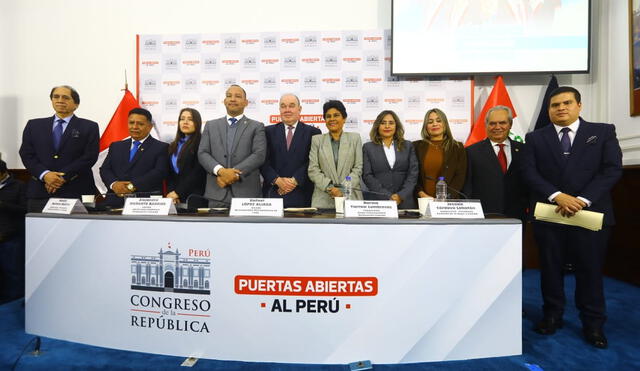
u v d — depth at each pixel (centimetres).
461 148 240
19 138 333
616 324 186
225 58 317
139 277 148
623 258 268
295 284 138
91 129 243
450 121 304
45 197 231
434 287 138
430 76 304
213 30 324
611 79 290
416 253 137
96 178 312
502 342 141
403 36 301
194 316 143
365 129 310
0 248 225
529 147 179
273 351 140
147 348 148
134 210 155
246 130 244
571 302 219
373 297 137
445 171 234
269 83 315
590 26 287
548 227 172
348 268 137
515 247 139
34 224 163
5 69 331
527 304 216
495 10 295
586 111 308
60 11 331
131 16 329
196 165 257
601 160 164
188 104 321
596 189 158
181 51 320
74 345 159
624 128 278
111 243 151
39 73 332
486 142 233
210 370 138
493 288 139
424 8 299
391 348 138
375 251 137
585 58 288
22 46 333
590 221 152
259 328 140
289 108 256
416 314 138
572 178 165
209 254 141
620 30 282
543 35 292
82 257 155
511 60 294
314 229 137
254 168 230
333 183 233
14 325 184
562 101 167
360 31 308
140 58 323
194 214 159
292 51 313
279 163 252
